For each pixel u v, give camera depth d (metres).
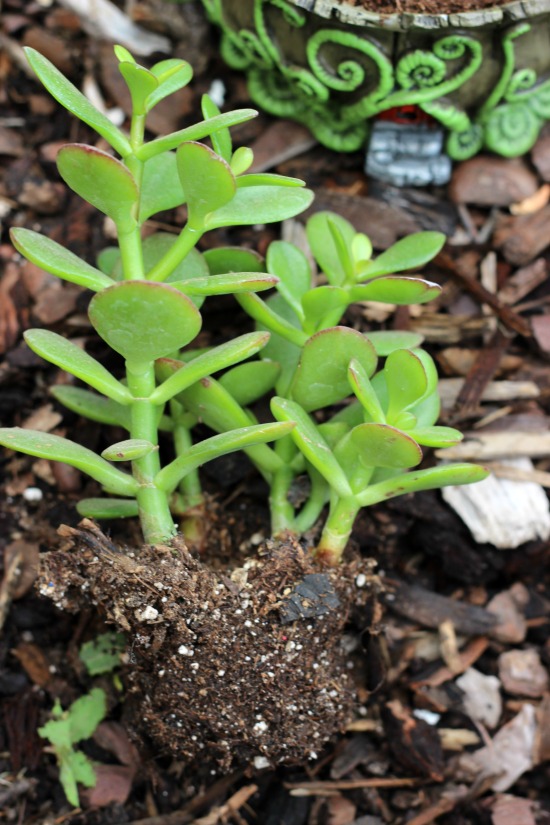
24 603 0.52
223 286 0.45
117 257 0.51
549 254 0.56
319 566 0.48
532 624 0.53
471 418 0.54
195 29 0.57
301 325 0.51
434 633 0.53
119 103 0.57
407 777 0.51
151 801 0.51
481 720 0.52
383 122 0.54
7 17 0.59
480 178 0.56
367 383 0.46
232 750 0.48
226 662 0.47
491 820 0.51
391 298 0.48
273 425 0.45
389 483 0.47
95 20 0.57
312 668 0.48
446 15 0.50
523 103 0.54
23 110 0.58
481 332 0.55
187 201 0.45
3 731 0.51
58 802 0.50
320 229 0.51
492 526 0.52
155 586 0.46
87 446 0.54
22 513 0.53
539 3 0.50
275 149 0.56
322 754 0.51
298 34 0.52
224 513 0.52
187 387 0.47
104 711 0.51
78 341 0.54
